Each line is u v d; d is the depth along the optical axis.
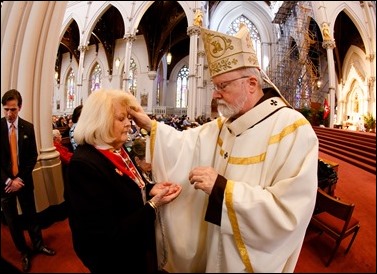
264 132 0.86
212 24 5.01
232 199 0.73
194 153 1.07
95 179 0.75
